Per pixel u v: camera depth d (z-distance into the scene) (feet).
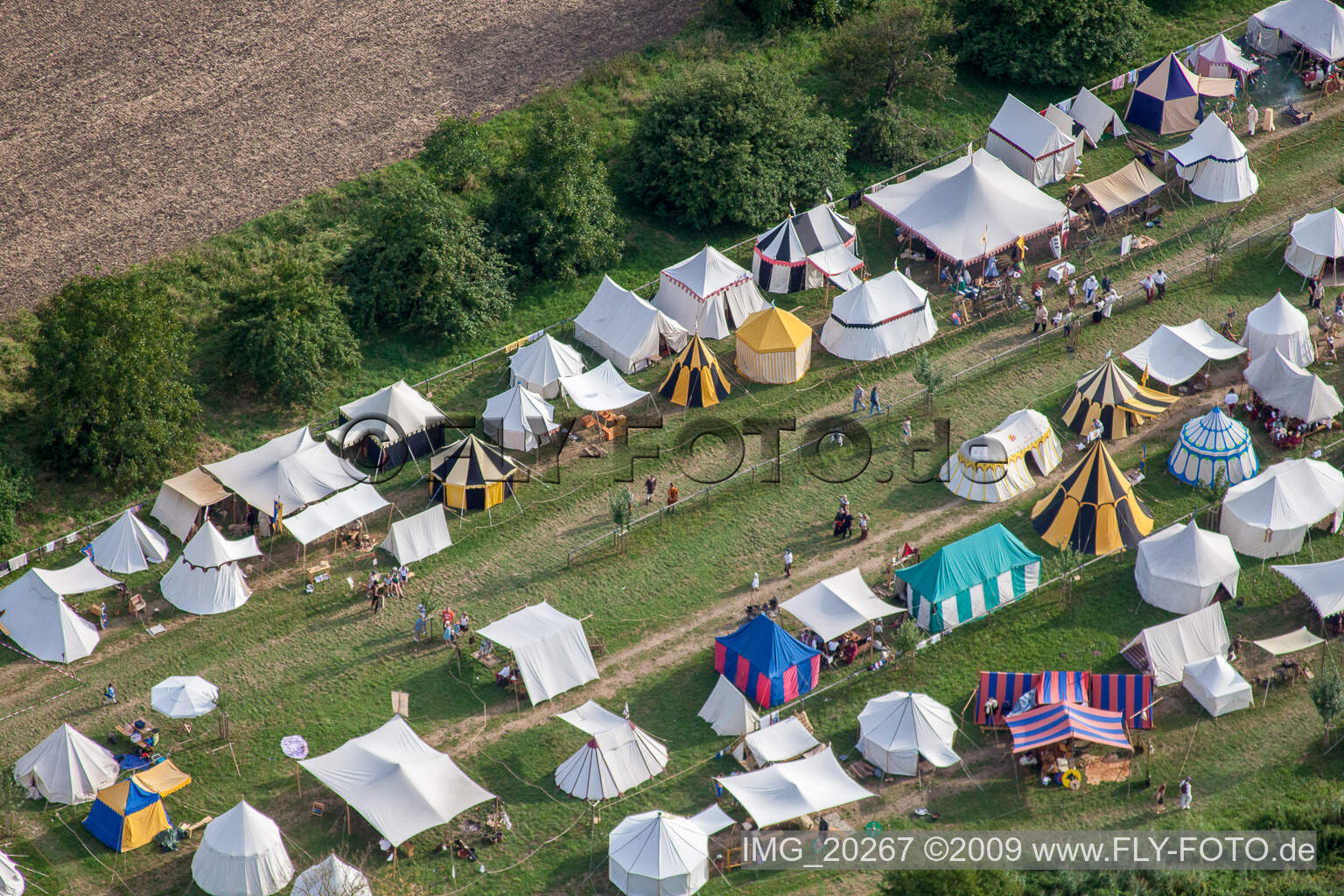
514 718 182.09
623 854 159.53
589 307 240.94
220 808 170.81
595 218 251.19
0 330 228.02
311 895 155.94
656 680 186.91
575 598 198.70
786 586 199.52
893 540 206.39
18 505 207.00
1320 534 207.21
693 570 202.90
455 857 165.37
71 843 166.61
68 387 207.31
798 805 165.17
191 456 217.77
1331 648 190.60
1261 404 225.97
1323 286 248.52
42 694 185.06
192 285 238.07
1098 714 176.04
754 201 256.11
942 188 254.27
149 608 197.57
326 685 186.19
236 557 197.67
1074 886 159.84
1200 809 170.50
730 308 242.99
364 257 239.30
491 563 204.13
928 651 190.19
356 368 231.91
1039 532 206.18
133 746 178.19
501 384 232.94
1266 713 182.09
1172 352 229.45
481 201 256.73
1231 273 252.42
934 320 242.17
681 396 229.04
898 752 172.45
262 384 228.22
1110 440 221.05
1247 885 161.58
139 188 254.68
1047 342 239.71
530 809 170.91
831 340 239.30
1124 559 201.87
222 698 183.21
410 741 172.96
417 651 190.90
